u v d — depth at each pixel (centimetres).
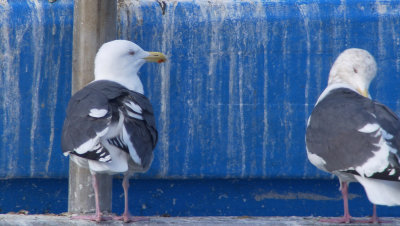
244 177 1102
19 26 1077
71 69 1086
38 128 1086
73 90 1017
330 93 900
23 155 1084
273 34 1090
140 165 790
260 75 1094
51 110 1086
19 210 1106
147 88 1093
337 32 1088
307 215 1111
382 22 1084
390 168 739
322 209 1111
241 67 1093
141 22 1089
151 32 1090
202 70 1093
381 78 1088
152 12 1093
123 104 802
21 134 1084
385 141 757
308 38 1089
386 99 1089
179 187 1117
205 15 1093
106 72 934
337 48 1088
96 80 907
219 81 1094
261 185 1116
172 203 1116
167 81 1093
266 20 1090
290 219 909
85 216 875
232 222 867
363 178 770
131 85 943
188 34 1091
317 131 837
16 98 1081
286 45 1091
